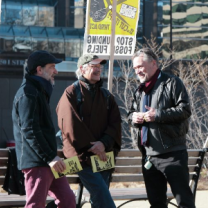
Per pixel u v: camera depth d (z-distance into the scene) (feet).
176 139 37.88
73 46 231.50
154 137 38.06
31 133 32.12
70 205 35.06
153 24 226.17
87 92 37.52
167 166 37.78
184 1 236.02
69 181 40.11
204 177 81.61
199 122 108.06
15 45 224.94
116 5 48.75
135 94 40.27
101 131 37.70
